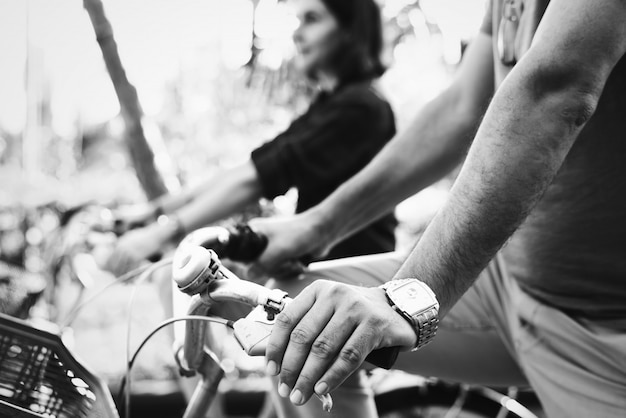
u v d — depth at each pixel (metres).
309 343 0.79
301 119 2.33
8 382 1.01
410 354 1.29
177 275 0.85
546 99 0.86
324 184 2.19
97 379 0.96
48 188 3.12
